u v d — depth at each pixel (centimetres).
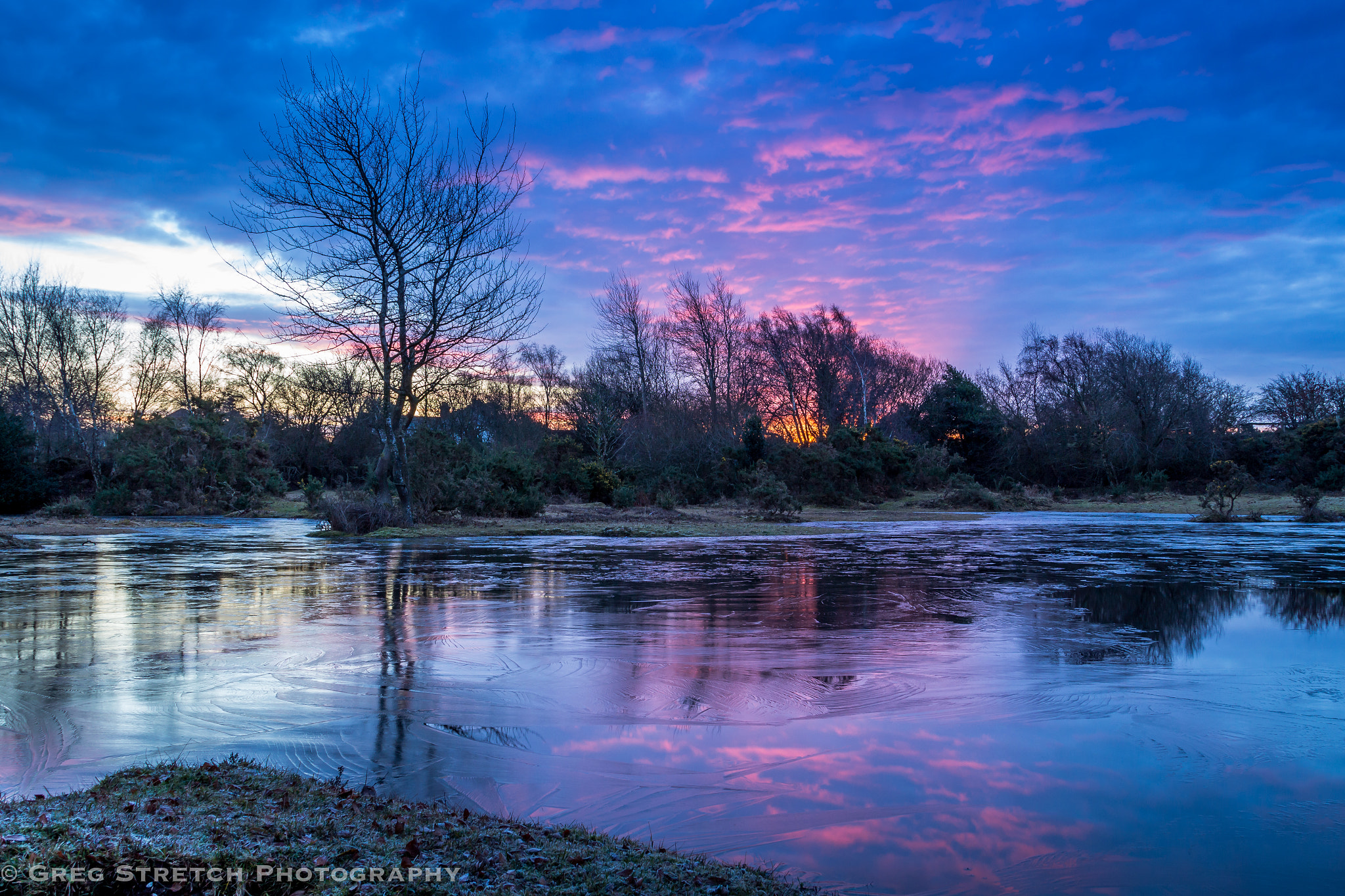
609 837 386
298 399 6512
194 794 397
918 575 1437
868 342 6800
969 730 579
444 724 577
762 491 3142
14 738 531
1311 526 2938
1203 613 1050
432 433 2812
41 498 3756
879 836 409
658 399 5594
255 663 752
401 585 1295
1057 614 1039
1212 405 6153
